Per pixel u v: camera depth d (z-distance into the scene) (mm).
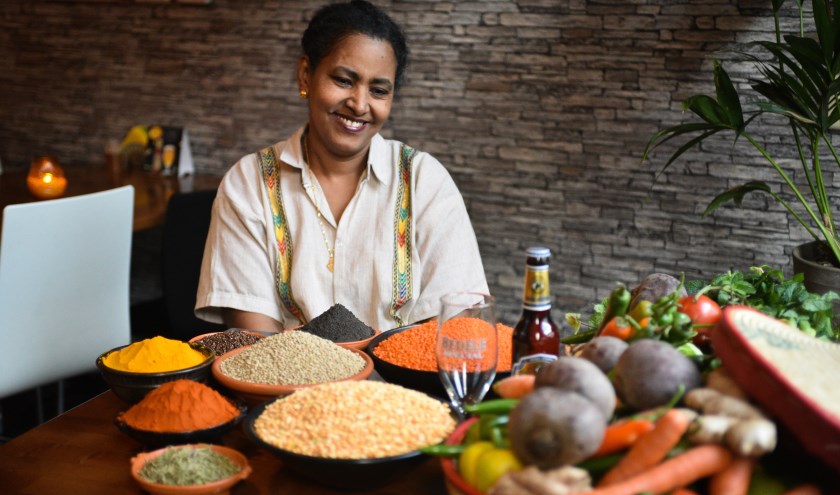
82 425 1451
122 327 2777
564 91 3211
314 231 2121
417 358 1515
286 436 1201
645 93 3100
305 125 2166
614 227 3240
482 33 3287
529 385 1192
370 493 1212
